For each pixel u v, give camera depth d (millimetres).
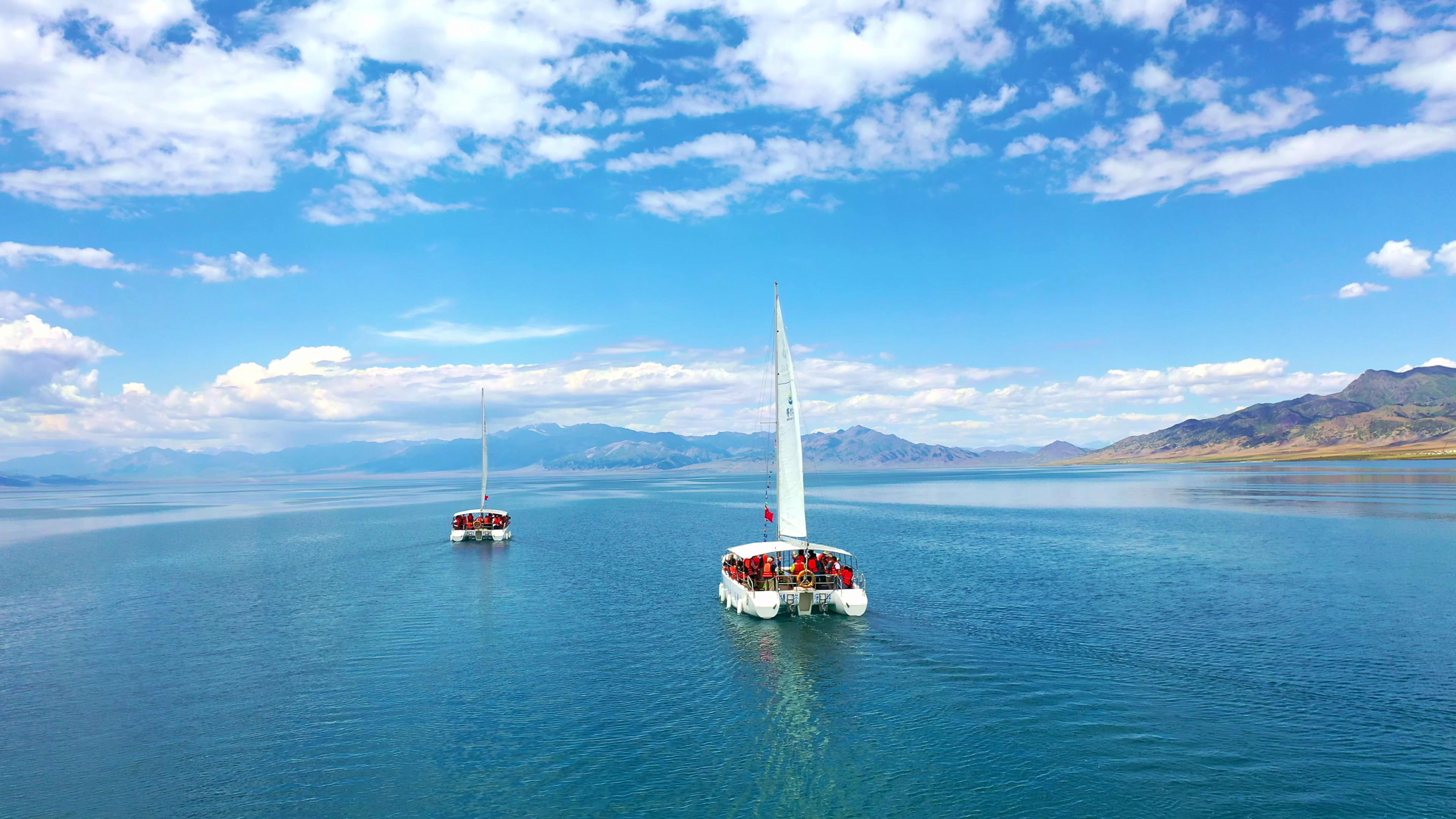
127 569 76250
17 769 26562
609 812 22922
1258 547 74250
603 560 75750
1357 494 144750
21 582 68312
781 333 49062
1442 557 65375
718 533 104062
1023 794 23531
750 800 23578
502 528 94312
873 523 112062
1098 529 96500
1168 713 29641
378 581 64875
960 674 34875
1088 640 39781
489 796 24047
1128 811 22391
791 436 49062
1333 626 41781
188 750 27922
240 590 61188
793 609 46500
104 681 36344
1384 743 26484
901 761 26016
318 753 27453
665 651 39844
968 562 67875
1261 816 21922
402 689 34375
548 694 33344
